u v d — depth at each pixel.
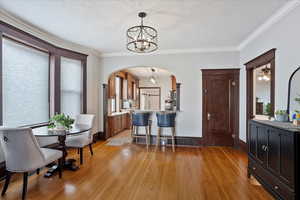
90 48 4.68
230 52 4.51
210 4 2.45
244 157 3.73
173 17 2.85
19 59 3.19
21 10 2.63
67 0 2.36
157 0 2.35
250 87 3.91
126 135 5.97
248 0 2.36
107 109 5.35
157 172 2.95
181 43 4.21
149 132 4.82
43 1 2.39
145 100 9.88
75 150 4.21
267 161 2.23
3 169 2.70
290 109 2.46
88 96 4.75
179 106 4.78
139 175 2.83
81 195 2.24
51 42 3.75
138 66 5.02
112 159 3.57
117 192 2.32
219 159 3.60
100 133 5.27
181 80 4.76
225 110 4.56
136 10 2.63
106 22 3.06
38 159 2.24
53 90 3.86
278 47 2.77
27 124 3.36
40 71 3.65
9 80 3.01
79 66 4.54
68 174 2.86
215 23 3.08
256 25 3.16
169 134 4.80
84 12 2.70
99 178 2.72
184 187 2.46
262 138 2.37
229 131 4.55
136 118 4.41
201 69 4.60
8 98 2.99
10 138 2.07
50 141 3.72
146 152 4.06
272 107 2.92
